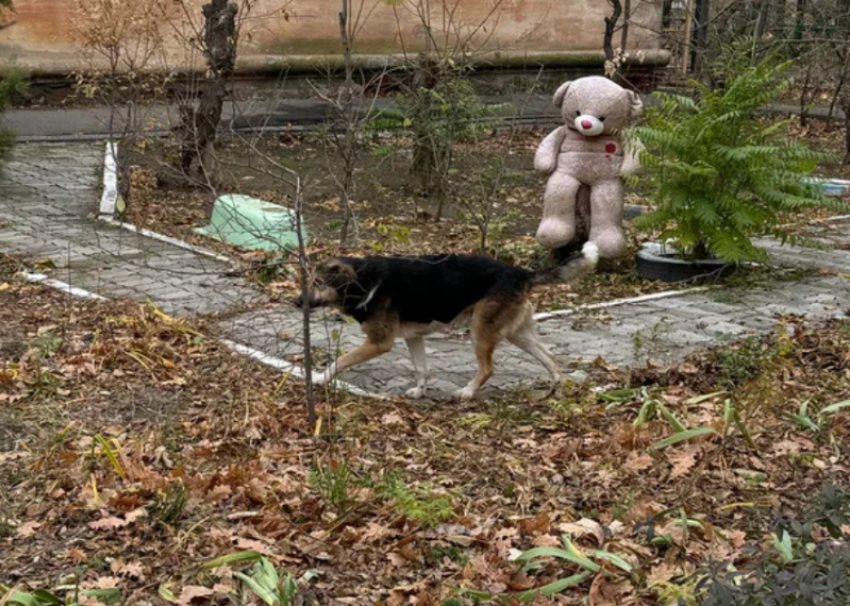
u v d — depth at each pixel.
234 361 4.96
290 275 6.36
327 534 3.33
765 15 12.51
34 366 4.65
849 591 2.28
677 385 4.80
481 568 3.14
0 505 3.45
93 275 6.31
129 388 4.56
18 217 7.64
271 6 12.66
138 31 9.03
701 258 6.87
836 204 6.62
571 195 6.92
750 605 2.30
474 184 9.54
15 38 11.70
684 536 3.33
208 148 8.70
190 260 6.68
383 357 5.22
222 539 3.23
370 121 9.49
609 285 6.68
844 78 12.57
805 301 6.30
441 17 13.38
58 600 2.79
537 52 13.94
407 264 4.59
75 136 10.49
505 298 4.62
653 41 14.40
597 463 3.95
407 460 3.97
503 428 4.33
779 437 4.24
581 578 3.02
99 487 3.58
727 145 6.59
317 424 4.21
